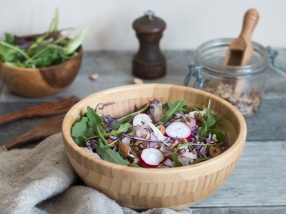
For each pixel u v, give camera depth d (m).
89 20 1.14
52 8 1.13
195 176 0.61
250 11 0.92
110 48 1.17
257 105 0.91
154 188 0.61
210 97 0.74
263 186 0.75
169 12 1.13
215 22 1.14
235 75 0.88
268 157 0.81
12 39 1.01
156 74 1.04
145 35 1.00
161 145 0.69
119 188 0.62
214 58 0.98
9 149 0.81
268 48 0.95
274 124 0.90
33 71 0.91
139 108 0.77
